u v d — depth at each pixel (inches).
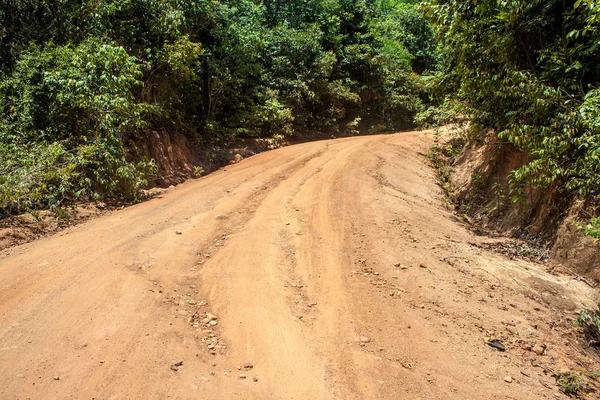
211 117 549.3
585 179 215.3
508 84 255.4
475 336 153.0
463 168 410.0
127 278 169.8
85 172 298.4
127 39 400.2
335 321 152.6
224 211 275.3
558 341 159.2
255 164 462.9
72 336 129.1
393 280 192.2
